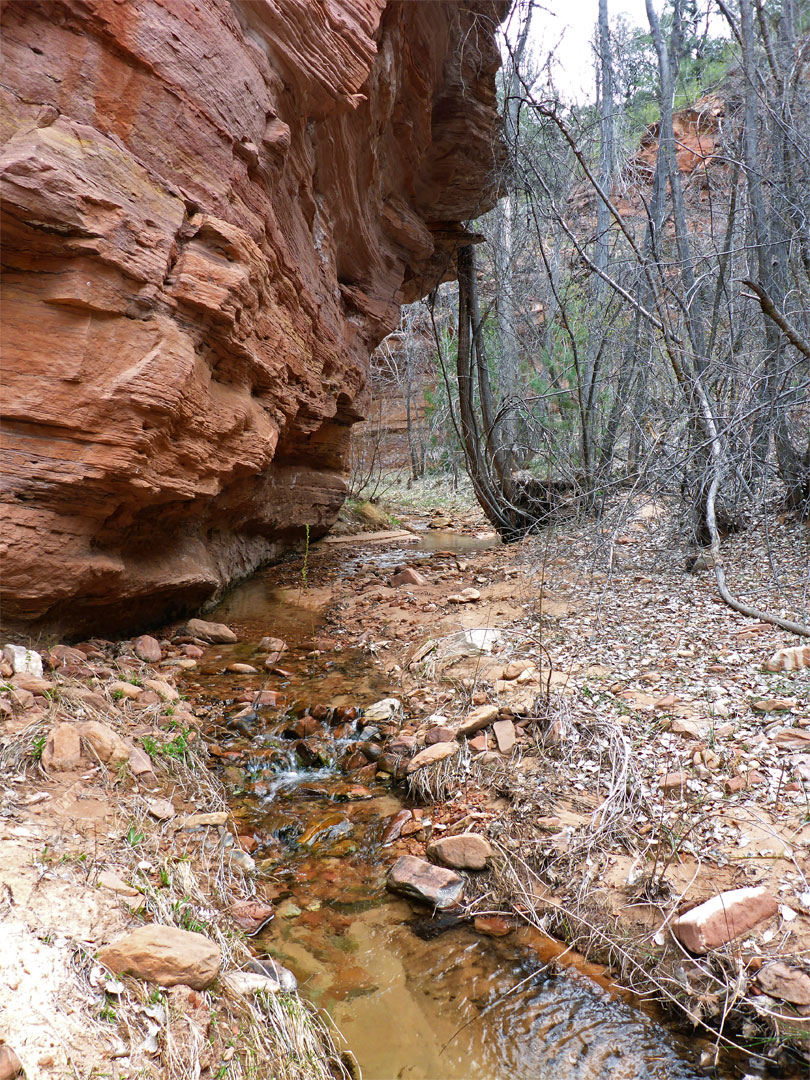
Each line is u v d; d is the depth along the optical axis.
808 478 7.45
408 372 23.25
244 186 6.05
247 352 6.22
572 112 9.30
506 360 15.20
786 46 7.93
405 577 8.77
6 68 4.13
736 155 7.88
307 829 3.70
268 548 10.20
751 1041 2.40
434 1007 2.61
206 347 5.72
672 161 8.31
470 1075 2.34
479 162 11.05
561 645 5.80
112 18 4.50
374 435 24.11
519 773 3.97
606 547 7.30
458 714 4.75
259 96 6.05
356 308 10.50
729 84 8.82
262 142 6.23
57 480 4.57
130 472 4.85
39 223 4.16
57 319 4.45
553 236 11.73
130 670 5.11
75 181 4.23
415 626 6.88
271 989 2.52
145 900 2.72
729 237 7.73
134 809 3.34
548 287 12.86
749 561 7.26
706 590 6.72
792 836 3.16
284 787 4.12
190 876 3.01
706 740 3.99
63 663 4.70
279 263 7.12
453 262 13.21
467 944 2.92
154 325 4.89
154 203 4.89
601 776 3.84
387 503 18.31
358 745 4.54
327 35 6.54
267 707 5.09
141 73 4.78
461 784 3.98
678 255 8.49
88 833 3.04
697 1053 2.38
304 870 3.38
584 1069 2.35
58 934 2.38
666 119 8.52
